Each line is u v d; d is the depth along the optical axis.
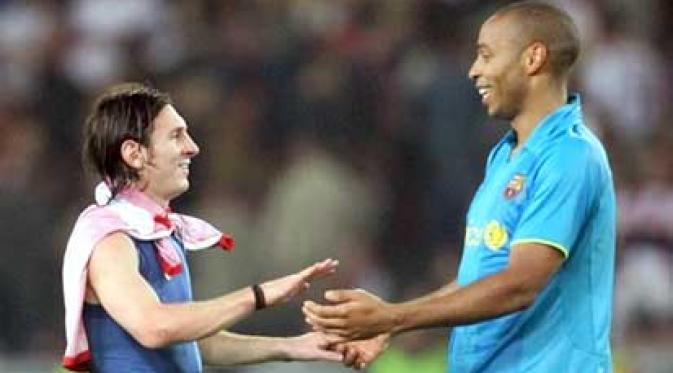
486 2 42.19
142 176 19.14
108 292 18.44
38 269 38.34
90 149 19.19
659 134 42.22
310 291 36.88
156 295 18.64
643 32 44.25
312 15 43.22
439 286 37.91
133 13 44.06
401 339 32.81
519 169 19.22
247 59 42.28
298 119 41.47
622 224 39.16
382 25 42.94
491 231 19.28
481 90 19.69
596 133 41.06
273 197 39.75
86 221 18.84
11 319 37.91
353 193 40.03
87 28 44.06
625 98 42.81
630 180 39.78
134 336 18.45
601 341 19.39
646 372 33.75
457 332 19.83
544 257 18.70
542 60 19.39
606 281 19.48
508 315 18.92
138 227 18.89
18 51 43.75
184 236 19.69
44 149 41.75
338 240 39.25
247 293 18.58
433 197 40.25
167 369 19.08
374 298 18.39
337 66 42.06
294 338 20.50
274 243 39.03
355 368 20.42
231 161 40.25
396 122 41.19
